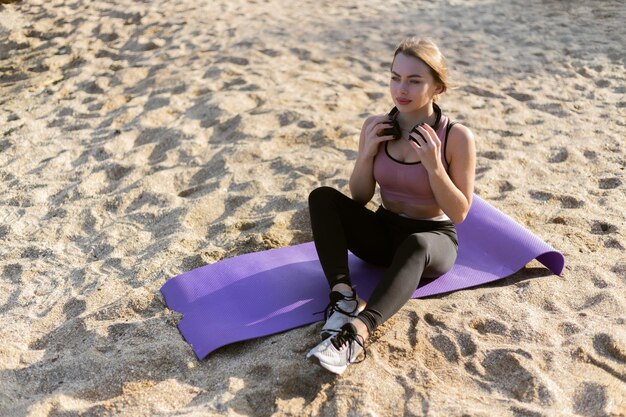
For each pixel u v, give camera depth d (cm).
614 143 500
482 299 312
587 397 251
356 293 303
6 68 698
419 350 278
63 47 740
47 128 550
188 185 455
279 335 290
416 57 282
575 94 605
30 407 256
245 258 343
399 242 309
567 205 411
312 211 298
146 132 528
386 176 303
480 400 252
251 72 643
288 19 819
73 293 337
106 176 468
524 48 727
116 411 254
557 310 304
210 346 282
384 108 577
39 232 398
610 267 337
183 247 372
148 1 880
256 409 253
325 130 518
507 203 409
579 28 786
